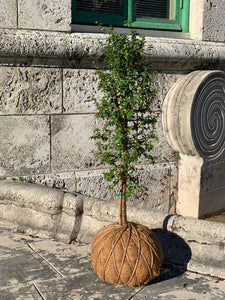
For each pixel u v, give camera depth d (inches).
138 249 129.6
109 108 133.1
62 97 191.0
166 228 153.9
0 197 178.5
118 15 219.0
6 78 177.3
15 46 171.9
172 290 132.2
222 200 240.7
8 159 183.2
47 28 184.7
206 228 147.7
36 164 189.5
